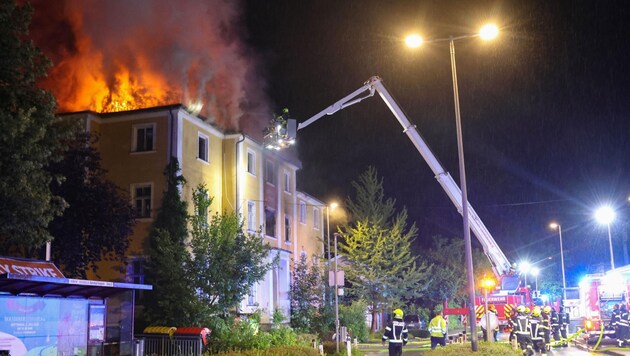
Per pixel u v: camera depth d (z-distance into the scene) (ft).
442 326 68.54
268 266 77.56
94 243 68.90
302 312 99.30
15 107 43.34
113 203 70.38
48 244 49.88
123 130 88.43
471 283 53.98
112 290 48.24
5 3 42.50
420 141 77.92
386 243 126.21
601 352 77.00
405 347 92.17
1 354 38.32
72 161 68.80
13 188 40.75
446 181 78.69
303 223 128.36
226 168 97.30
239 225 82.02
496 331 81.25
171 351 61.77
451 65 58.65
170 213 83.25
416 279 125.80
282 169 115.75
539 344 59.21
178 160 85.66
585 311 91.91
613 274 86.22
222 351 62.49
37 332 43.19
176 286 71.15
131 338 49.98
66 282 40.19
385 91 76.48
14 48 43.24
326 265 114.83
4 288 41.50
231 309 79.25
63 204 46.83
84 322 47.39
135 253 84.23
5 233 44.80
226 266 73.77
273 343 70.23
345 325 100.89
